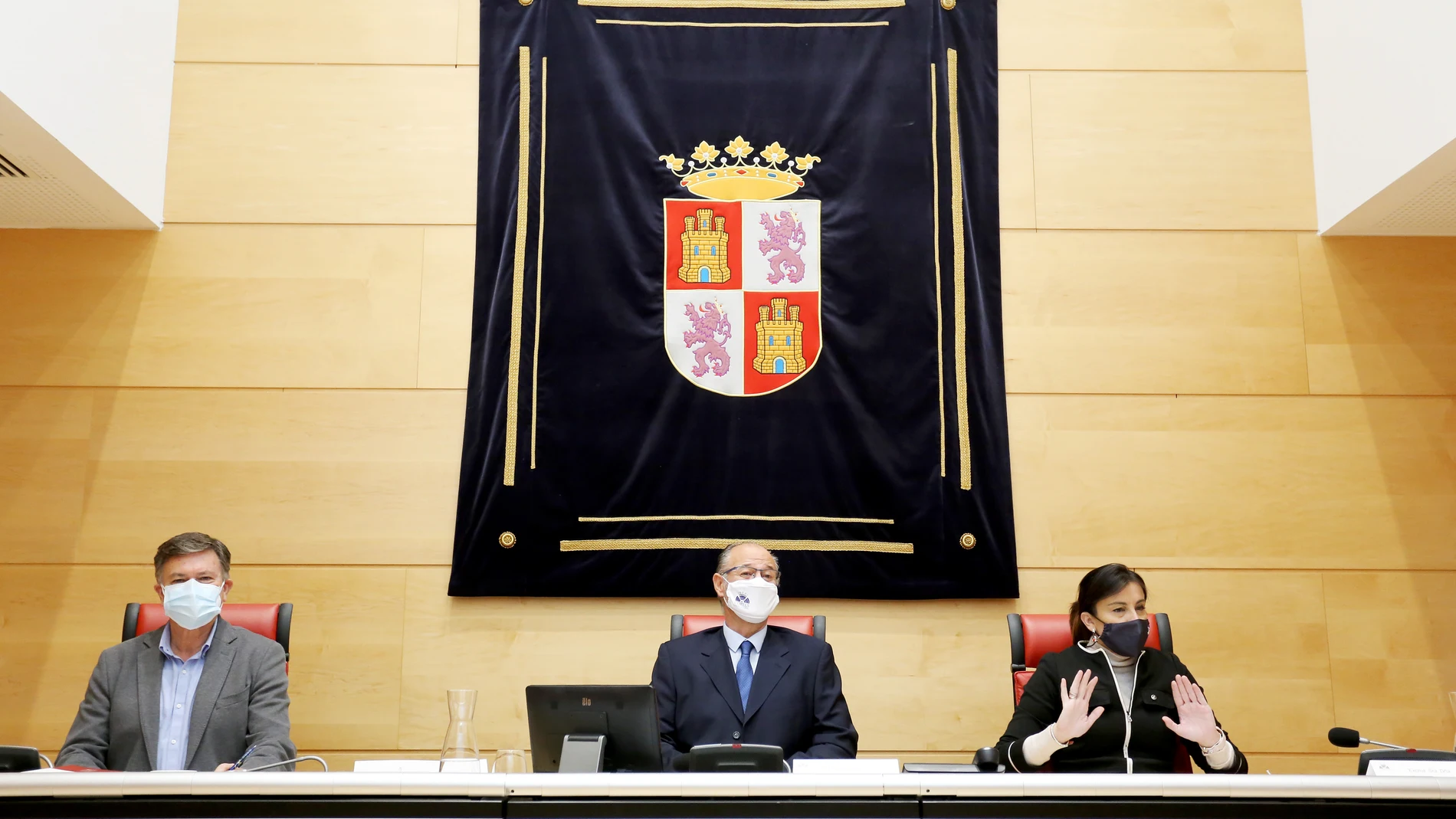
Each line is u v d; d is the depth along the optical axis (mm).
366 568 4281
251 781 2158
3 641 4191
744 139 4523
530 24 4590
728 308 4402
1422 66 3877
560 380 4348
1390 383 4457
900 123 4539
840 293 4418
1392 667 4254
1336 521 4359
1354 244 4555
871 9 4621
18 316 4402
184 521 4285
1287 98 4652
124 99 4219
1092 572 3248
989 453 4336
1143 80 4652
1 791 2133
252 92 4586
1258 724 4203
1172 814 2178
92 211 4320
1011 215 4543
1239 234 4559
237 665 3322
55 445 4324
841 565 4242
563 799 2189
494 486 4273
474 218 4520
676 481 4289
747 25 4609
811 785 2174
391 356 4418
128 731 3217
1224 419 4426
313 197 4523
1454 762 2373
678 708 3412
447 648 4230
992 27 4645
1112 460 4387
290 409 4375
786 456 4312
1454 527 4363
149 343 4402
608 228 4445
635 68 4562
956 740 4184
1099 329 4477
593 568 4230
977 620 4270
